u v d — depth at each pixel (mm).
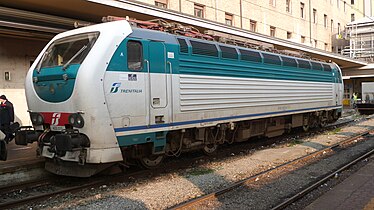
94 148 6438
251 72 10148
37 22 10094
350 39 36375
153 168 8219
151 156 8016
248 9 21594
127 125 6805
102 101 6410
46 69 7113
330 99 15492
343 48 37312
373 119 21531
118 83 6660
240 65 9703
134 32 7109
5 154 7590
